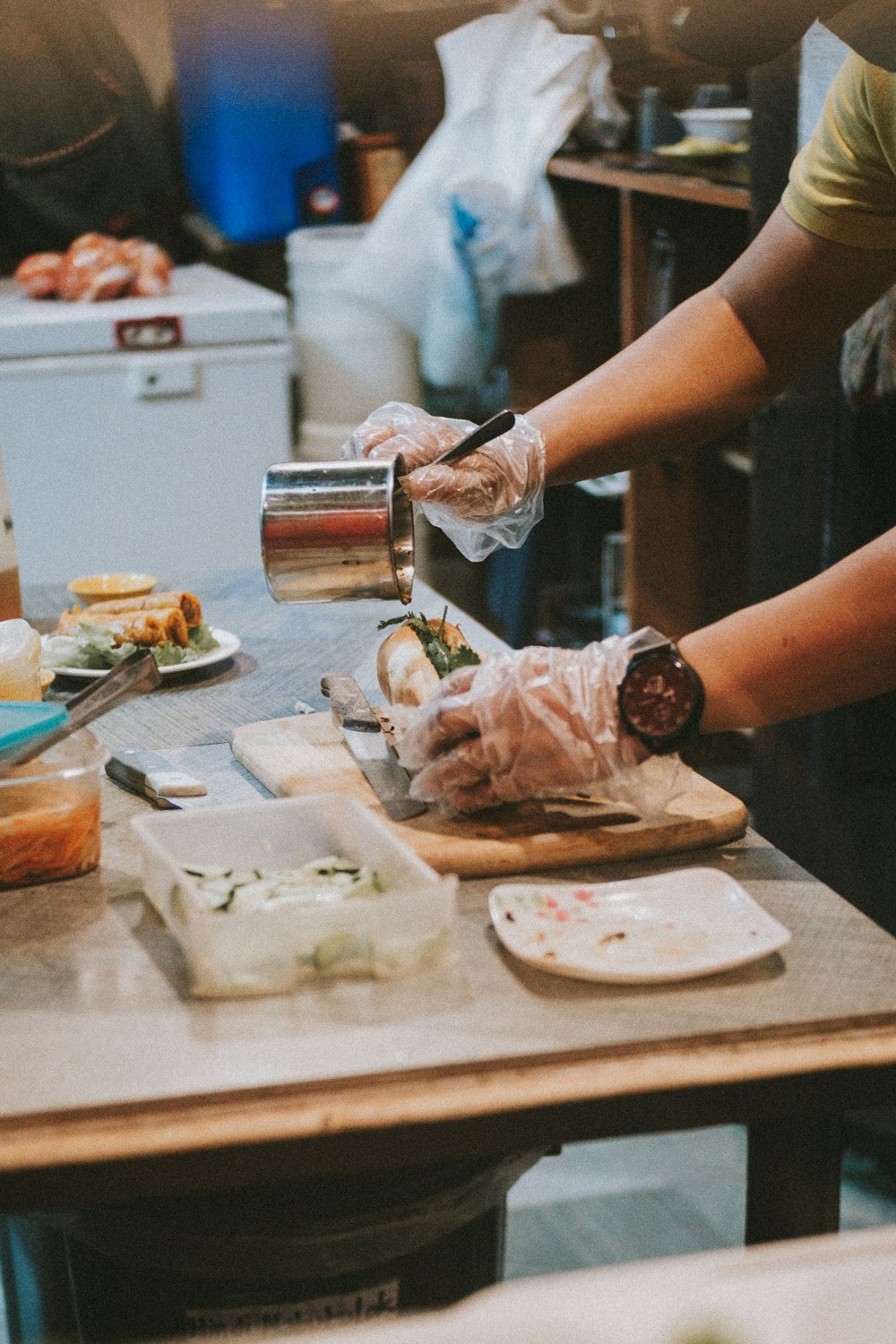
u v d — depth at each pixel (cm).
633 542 288
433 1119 77
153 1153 75
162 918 97
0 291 318
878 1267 43
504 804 112
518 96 280
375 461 122
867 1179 203
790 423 212
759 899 100
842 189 124
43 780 101
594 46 273
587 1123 79
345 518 119
